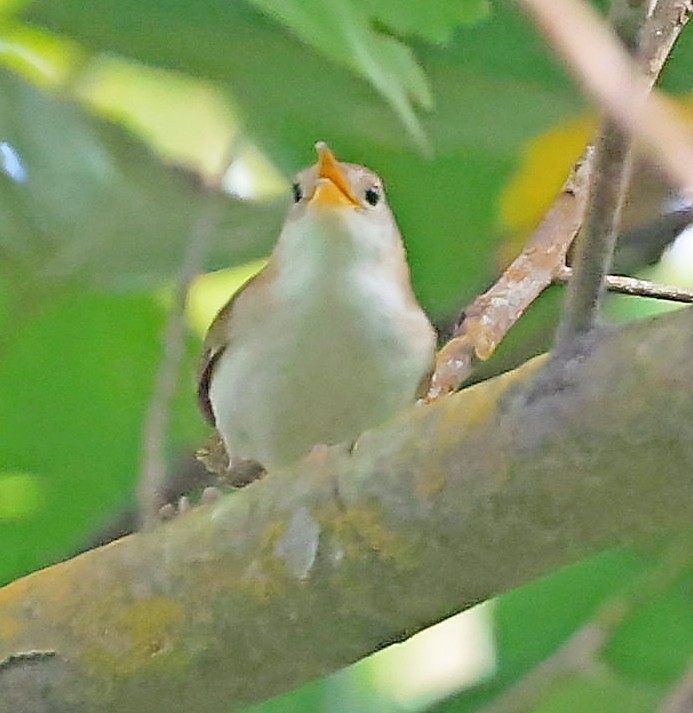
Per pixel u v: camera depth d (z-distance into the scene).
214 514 3.47
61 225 7.16
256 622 3.40
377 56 2.58
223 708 3.58
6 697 3.65
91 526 7.30
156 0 5.89
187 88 7.34
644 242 6.14
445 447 3.05
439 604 3.24
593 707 6.89
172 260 7.25
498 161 6.84
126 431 7.57
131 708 3.59
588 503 2.90
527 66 6.04
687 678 4.40
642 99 1.71
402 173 7.03
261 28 5.89
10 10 6.29
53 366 7.54
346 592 3.27
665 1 3.59
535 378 2.92
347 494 3.21
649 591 6.12
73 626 3.60
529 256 5.98
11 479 7.55
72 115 7.18
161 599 3.50
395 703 7.53
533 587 7.21
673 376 2.72
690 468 2.76
